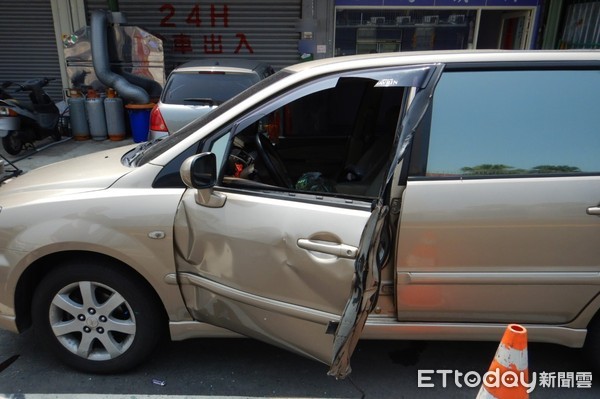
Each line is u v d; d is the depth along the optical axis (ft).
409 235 7.26
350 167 10.27
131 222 7.65
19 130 23.41
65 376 8.60
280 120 15.88
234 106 7.98
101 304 8.22
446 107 7.41
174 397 8.11
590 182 7.18
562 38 27.22
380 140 9.68
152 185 7.82
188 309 8.11
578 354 9.31
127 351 8.34
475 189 7.18
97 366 8.50
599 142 7.34
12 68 30.73
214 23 29.14
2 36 30.01
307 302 7.11
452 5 27.48
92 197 7.80
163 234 7.66
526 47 27.96
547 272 7.32
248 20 29.01
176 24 29.25
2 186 9.32
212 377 8.62
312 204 7.10
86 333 8.35
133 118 26.58
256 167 9.87
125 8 28.96
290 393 8.27
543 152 7.37
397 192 7.32
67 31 29.58
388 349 9.50
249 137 10.13
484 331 7.78
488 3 27.30
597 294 7.43
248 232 7.27
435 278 7.39
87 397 8.07
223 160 7.77
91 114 26.81
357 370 8.88
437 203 7.15
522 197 7.14
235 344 9.57
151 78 27.45
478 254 7.29
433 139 7.39
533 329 7.74
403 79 7.23
